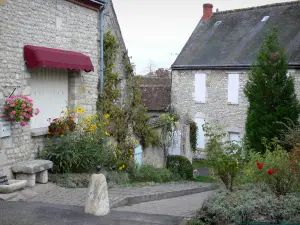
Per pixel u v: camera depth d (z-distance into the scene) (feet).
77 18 33.04
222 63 68.18
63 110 32.50
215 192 20.66
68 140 28.37
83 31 33.96
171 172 43.91
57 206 20.51
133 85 42.22
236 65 65.82
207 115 70.54
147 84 85.51
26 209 19.60
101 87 36.70
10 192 22.04
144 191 27.58
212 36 76.43
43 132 28.50
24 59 26.40
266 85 45.96
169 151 49.96
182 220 18.70
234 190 20.68
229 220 17.74
